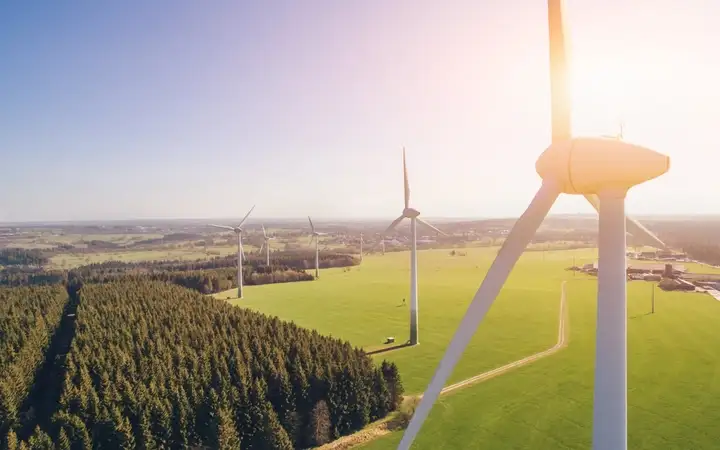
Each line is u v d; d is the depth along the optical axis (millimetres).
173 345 54188
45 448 34969
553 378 57156
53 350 66125
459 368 61688
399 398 49562
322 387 46000
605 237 18172
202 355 49375
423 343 74938
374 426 45750
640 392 52219
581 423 45062
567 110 20047
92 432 38188
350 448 41781
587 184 18203
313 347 53344
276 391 44938
